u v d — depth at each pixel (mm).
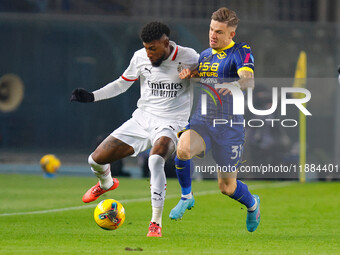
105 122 46125
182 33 45094
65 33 46344
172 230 20672
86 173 45750
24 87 46781
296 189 35938
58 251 15812
